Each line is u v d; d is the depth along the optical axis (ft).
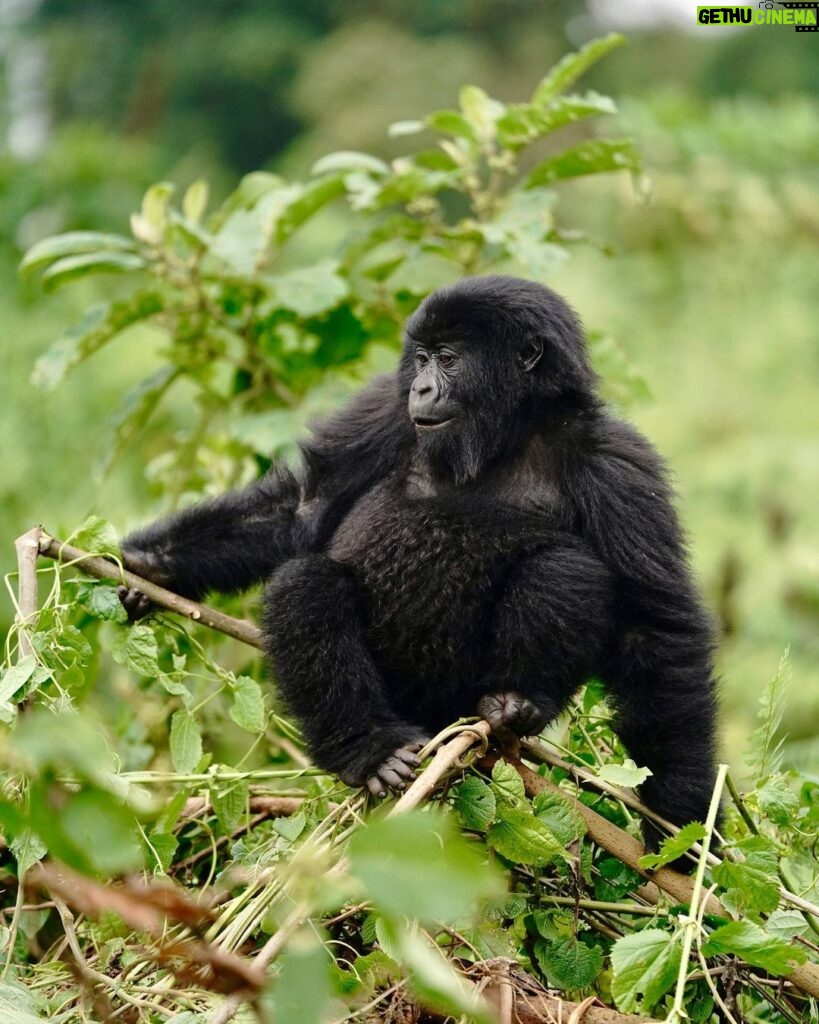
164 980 25.02
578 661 28.89
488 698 28.12
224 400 46.34
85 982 21.90
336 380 46.73
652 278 91.71
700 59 167.84
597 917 28.96
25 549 28.66
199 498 43.70
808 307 90.02
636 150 44.50
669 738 28.94
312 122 177.78
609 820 30.58
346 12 196.95
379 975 24.41
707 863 26.96
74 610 31.32
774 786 27.73
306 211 44.65
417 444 33.09
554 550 29.63
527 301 32.65
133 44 198.70
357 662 29.17
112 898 17.30
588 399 32.65
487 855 26.86
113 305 43.91
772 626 68.49
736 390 84.99
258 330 45.27
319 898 18.62
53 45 196.85
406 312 46.11
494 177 46.75
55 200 102.27
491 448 32.24
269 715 32.96
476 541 30.35
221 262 45.32
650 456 31.53
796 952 23.11
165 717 35.83
